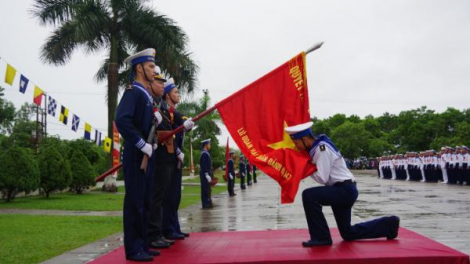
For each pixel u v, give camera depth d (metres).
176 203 6.11
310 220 5.03
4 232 8.04
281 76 5.66
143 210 4.77
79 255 5.88
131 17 18.91
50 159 16.56
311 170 5.21
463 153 22.02
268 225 8.52
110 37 19.38
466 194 15.16
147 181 4.91
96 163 25.44
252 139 5.52
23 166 14.71
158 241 5.31
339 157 5.19
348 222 5.16
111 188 20.05
